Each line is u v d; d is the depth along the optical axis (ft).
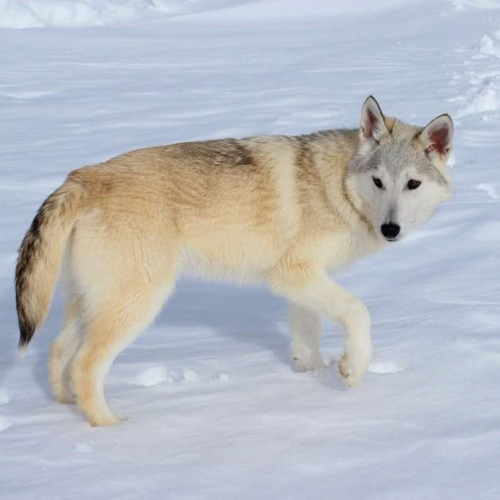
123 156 60.49
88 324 56.75
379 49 260.21
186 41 304.09
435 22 332.60
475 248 89.86
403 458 45.09
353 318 57.41
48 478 44.91
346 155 62.28
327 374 60.70
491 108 160.45
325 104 165.78
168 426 52.08
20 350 56.54
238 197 60.64
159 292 57.93
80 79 208.64
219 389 58.23
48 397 59.21
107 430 52.08
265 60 245.24
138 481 44.24
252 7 403.54
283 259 61.36
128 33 332.60
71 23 370.53
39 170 121.70
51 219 56.95
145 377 62.23
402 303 74.90
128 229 57.00
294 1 408.46
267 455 46.78
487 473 42.52
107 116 161.07
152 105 171.32
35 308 56.70
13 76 210.18
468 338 62.69
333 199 61.36
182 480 44.19
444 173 63.41
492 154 126.52
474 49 245.65
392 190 60.18
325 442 47.98
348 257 63.21
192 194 59.72
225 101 173.27
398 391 54.90
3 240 95.50
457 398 52.85
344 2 406.62
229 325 75.15
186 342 70.44
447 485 41.75
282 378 59.93
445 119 61.82
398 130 62.90
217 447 48.34
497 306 70.95
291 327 62.69
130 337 56.70
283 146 62.75
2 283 85.15
